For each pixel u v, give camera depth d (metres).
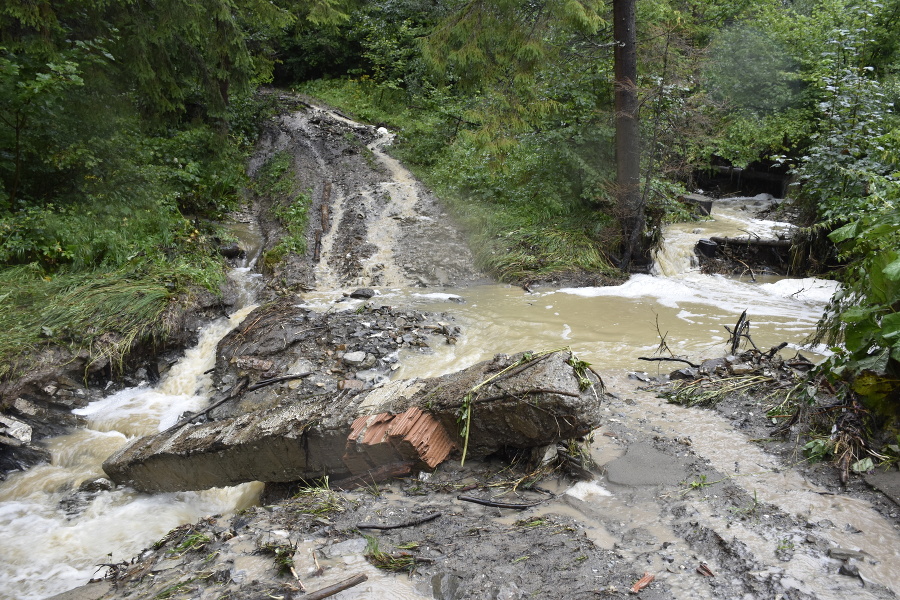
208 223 12.38
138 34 11.33
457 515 3.80
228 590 3.12
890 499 3.68
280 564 3.28
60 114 10.23
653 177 11.55
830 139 11.73
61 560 4.51
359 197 14.38
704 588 2.93
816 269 10.91
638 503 3.82
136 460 5.33
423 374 6.84
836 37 13.48
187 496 5.31
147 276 9.04
